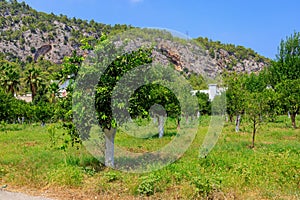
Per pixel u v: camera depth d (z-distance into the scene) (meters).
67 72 8.25
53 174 7.07
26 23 96.88
